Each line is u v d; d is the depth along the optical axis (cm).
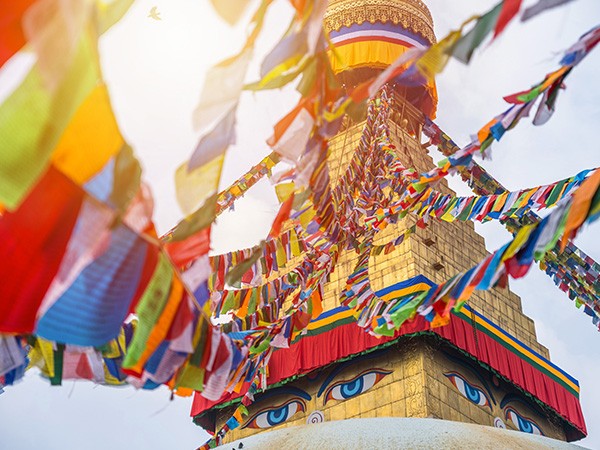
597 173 691
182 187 597
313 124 706
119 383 745
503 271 715
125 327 763
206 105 571
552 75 736
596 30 708
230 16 502
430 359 2333
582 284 1852
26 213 484
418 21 3209
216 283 1230
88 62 434
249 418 2531
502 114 786
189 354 668
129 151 497
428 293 812
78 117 460
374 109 1852
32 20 410
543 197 1286
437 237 2766
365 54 3034
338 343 2356
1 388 770
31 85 422
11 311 503
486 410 2394
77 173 475
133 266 548
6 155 426
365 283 1329
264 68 647
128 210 534
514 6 591
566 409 2573
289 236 1288
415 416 2217
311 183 819
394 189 1680
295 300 1256
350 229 1507
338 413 2366
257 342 1113
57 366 729
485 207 1366
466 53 618
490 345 2439
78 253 496
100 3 470
